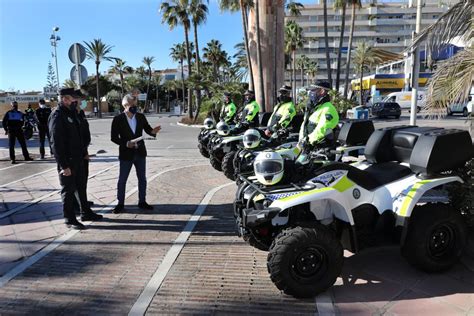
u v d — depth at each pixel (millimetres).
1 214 6371
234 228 5535
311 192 3549
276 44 18219
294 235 3441
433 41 5102
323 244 3484
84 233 5430
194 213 6258
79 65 8883
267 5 17906
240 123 9781
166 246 4926
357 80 55812
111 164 11133
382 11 86125
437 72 4812
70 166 5551
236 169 7141
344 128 6352
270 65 18516
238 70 37156
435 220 3826
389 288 3766
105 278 4082
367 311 3383
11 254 4746
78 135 5645
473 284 3801
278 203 3480
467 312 3316
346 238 3865
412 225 3842
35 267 4363
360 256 4520
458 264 4203
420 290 3709
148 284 3934
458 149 3949
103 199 7211
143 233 5398
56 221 5980
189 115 34812
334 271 3559
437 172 3908
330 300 3562
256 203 3762
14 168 10930
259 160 3762
